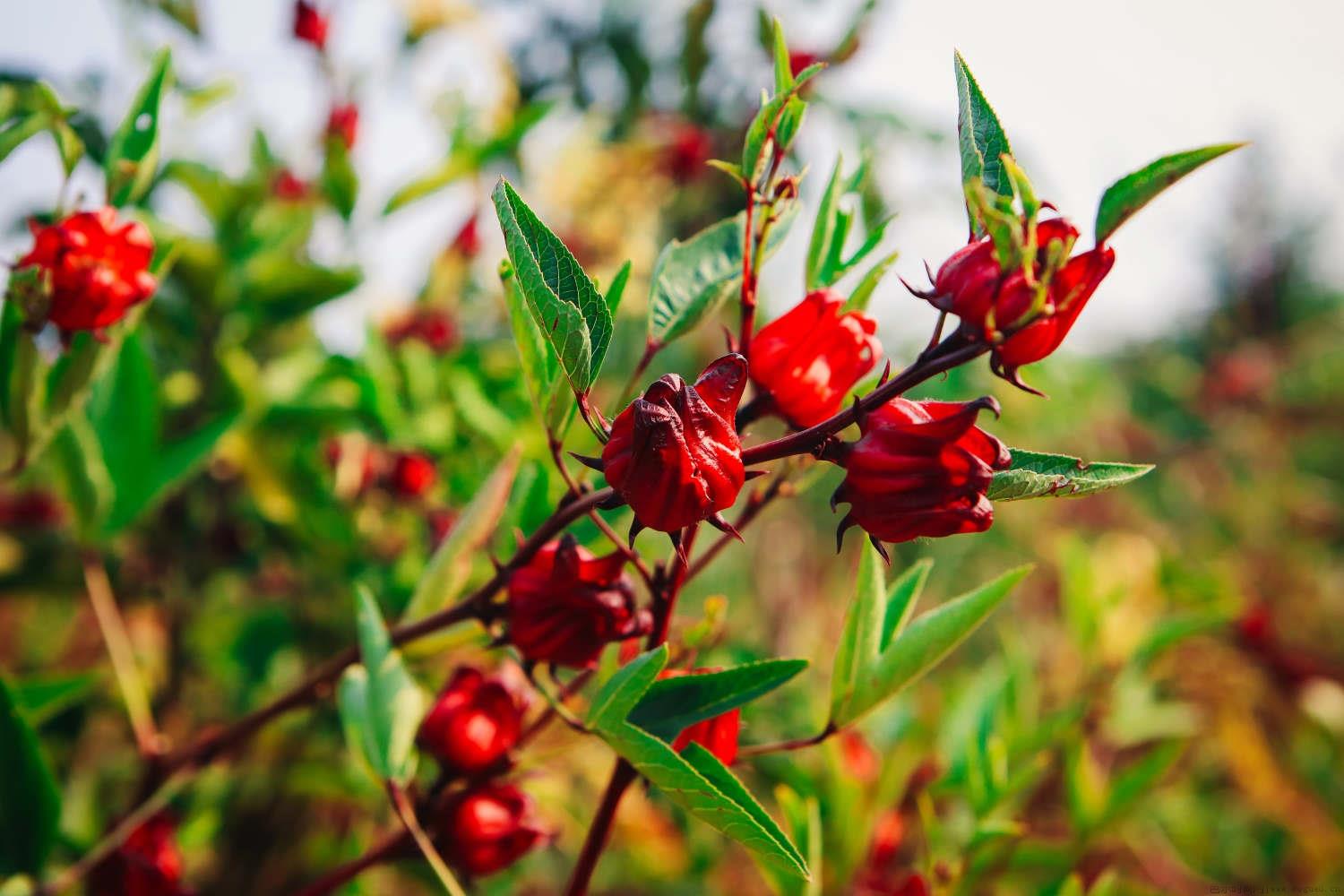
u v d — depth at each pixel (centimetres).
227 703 88
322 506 79
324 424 77
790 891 57
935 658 48
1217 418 210
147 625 93
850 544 132
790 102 45
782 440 42
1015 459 42
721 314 100
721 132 110
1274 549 191
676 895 94
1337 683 125
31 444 54
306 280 74
